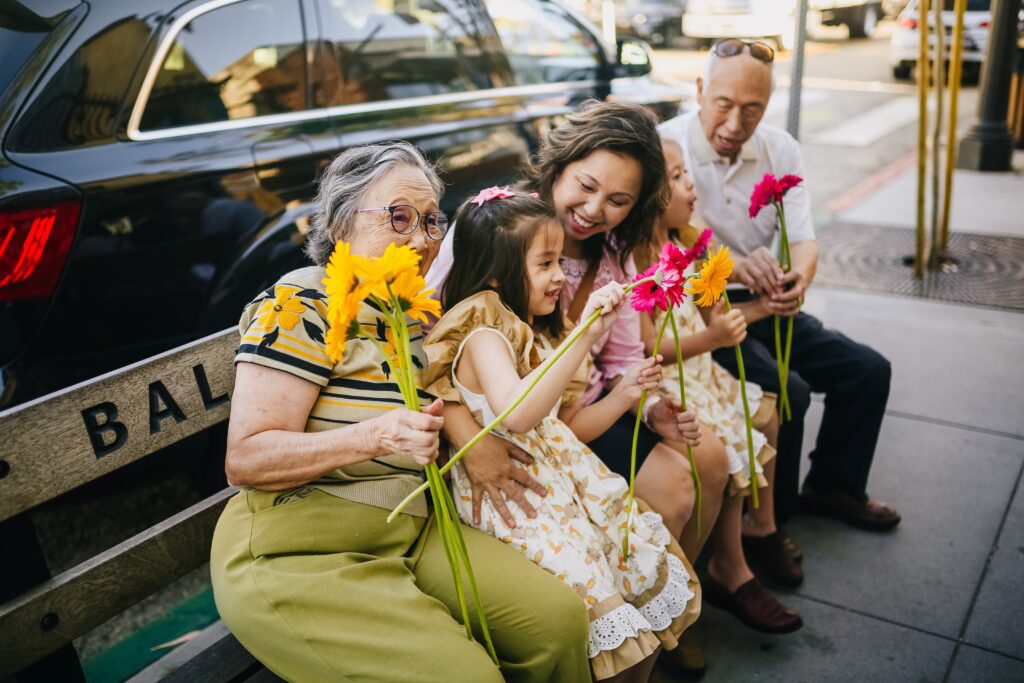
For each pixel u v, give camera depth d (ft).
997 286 16.67
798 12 13.10
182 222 8.69
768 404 8.51
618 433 7.36
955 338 14.42
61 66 7.98
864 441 9.62
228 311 9.18
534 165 7.45
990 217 21.08
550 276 6.29
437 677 4.92
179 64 8.85
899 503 10.19
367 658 5.05
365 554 5.49
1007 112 25.00
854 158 28.12
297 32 9.94
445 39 11.60
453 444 6.06
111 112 8.29
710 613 8.55
